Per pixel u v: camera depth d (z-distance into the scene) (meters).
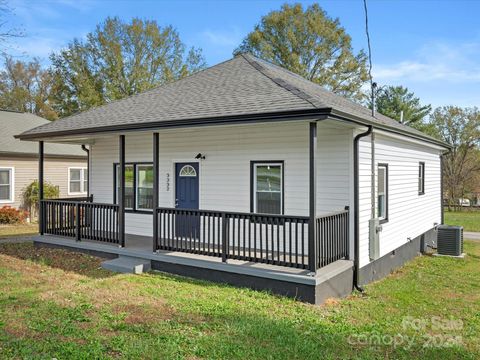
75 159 20.33
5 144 17.62
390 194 9.34
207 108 7.66
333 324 5.36
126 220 10.96
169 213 8.15
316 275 6.31
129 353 4.11
